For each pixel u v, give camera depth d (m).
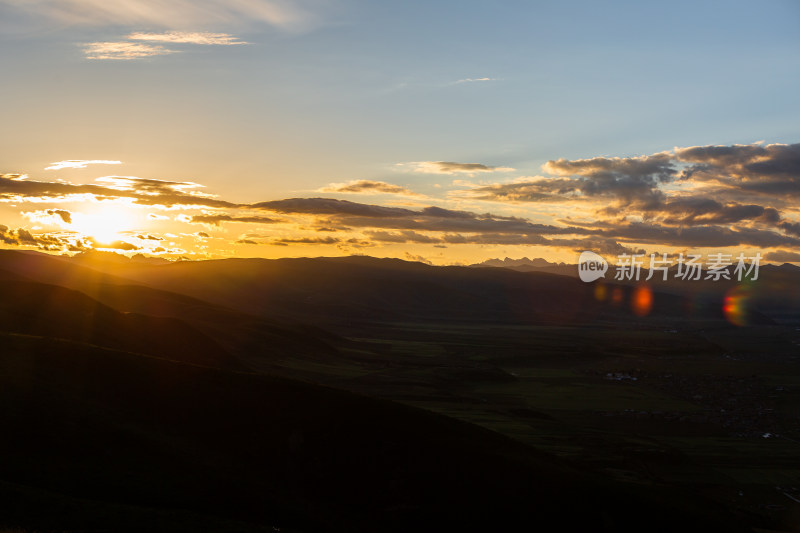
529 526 67.69
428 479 71.88
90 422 68.88
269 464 72.69
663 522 71.88
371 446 75.88
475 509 68.69
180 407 79.56
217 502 61.09
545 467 77.00
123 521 50.06
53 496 51.69
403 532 65.62
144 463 64.56
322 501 68.69
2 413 65.19
